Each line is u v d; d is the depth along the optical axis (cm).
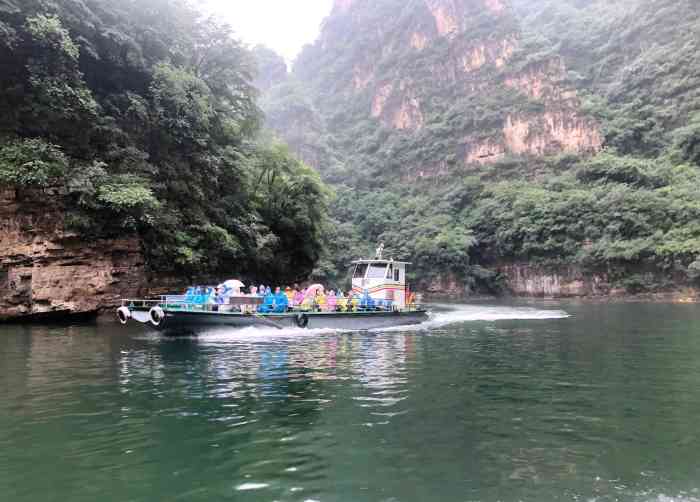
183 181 2614
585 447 589
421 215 10225
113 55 2322
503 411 743
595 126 9119
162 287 2497
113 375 987
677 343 1546
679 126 8244
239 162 3119
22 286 2055
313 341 1556
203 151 2756
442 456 559
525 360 1206
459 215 9638
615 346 1464
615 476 505
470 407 763
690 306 4159
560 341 1598
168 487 478
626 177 7594
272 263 3522
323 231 4259
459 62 13275
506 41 12256
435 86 13650
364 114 16088
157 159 2553
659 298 5766
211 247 2714
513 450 579
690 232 5772
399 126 13975
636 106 9044
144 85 2530
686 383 944
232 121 3225
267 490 472
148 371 1029
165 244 2442
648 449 584
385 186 12519
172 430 644
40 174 1970
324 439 613
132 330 1844
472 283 8081
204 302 1706
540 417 712
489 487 479
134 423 673
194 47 3128
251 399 802
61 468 522
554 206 7462
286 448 582
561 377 999
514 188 9012
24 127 2128
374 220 10488
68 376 976
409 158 12425
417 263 8725
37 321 2103
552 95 10075
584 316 2856
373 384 919
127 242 2295
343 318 1988
